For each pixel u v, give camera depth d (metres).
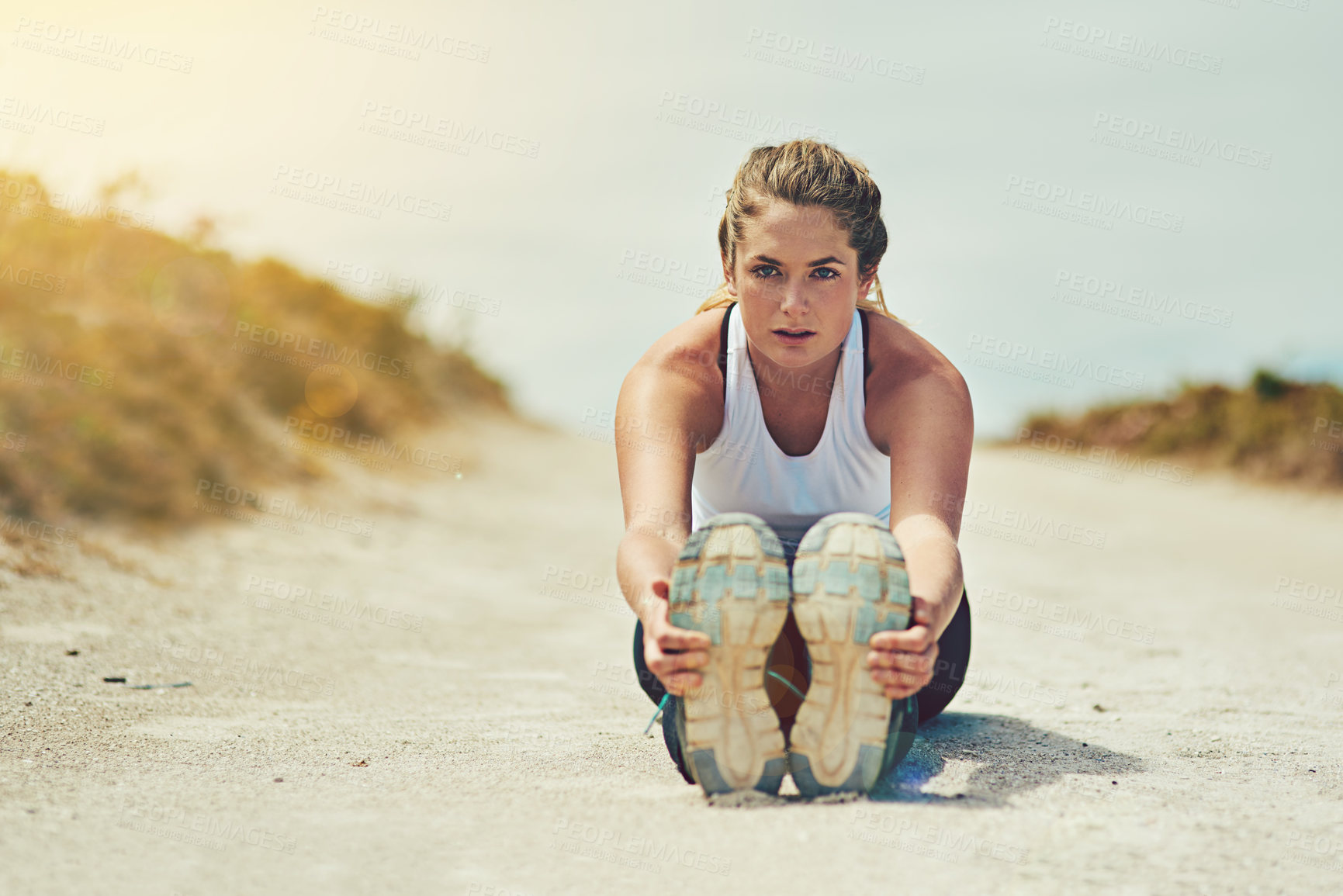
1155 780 2.10
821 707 1.79
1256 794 2.00
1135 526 9.93
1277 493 12.21
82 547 4.94
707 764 1.81
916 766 2.18
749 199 2.11
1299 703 3.18
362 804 1.89
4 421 5.61
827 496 2.41
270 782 2.05
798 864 1.54
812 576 1.75
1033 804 1.87
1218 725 2.77
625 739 2.59
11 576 4.21
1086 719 2.86
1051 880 1.49
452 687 3.41
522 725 2.78
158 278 7.65
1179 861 1.57
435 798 1.93
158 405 6.81
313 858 1.60
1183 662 4.03
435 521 8.29
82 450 5.77
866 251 2.18
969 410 2.23
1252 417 13.77
